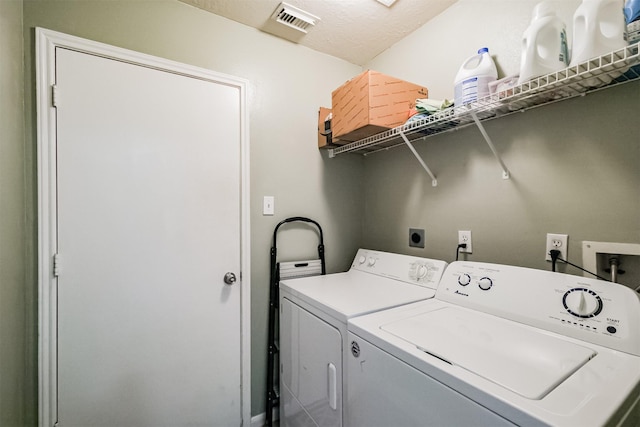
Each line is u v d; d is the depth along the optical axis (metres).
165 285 1.39
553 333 0.87
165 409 1.38
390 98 1.44
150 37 1.39
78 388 1.21
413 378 0.75
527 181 1.18
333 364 1.09
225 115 1.56
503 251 1.26
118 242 1.29
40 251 1.15
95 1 1.28
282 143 1.78
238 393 1.57
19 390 1.08
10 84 1.04
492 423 0.58
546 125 1.12
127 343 1.31
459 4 1.46
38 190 1.15
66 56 1.21
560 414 0.52
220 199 1.54
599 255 0.99
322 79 1.94
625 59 0.75
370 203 2.05
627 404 0.58
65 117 1.20
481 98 1.09
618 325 0.77
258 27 1.68
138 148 1.34
